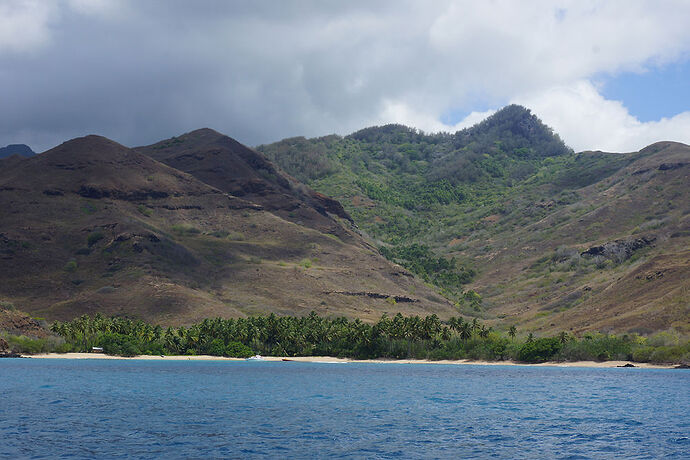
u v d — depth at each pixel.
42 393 90.94
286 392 101.56
